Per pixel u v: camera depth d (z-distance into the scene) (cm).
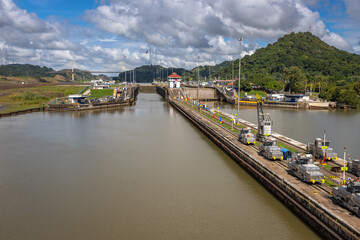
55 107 14838
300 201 3691
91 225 3628
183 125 10888
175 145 7669
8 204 4212
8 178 5222
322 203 3456
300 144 6662
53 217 3834
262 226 3562
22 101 17288
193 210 3991
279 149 5269
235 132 8162
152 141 8119
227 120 10625
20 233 3466
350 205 3234
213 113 12562
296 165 4362
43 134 8975
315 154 5412
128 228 3556
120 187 4806
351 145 7338
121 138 8475
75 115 13350
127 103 17812
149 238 3347
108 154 6756
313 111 14788
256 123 10588
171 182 5009
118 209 4034
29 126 10375
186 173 5466
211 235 3391
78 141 8050
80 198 4391
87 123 11119
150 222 3688
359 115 13050
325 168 4791
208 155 6712
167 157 6525
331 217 3111
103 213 3925
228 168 5762
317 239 3253
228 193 4534
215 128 8706
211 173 5462
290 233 3406
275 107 16975
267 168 4744
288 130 9206
